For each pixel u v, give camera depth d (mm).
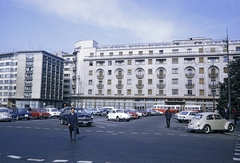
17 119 30094
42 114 34844
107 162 7383
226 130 18250
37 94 75438
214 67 60812
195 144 11602
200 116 18125
